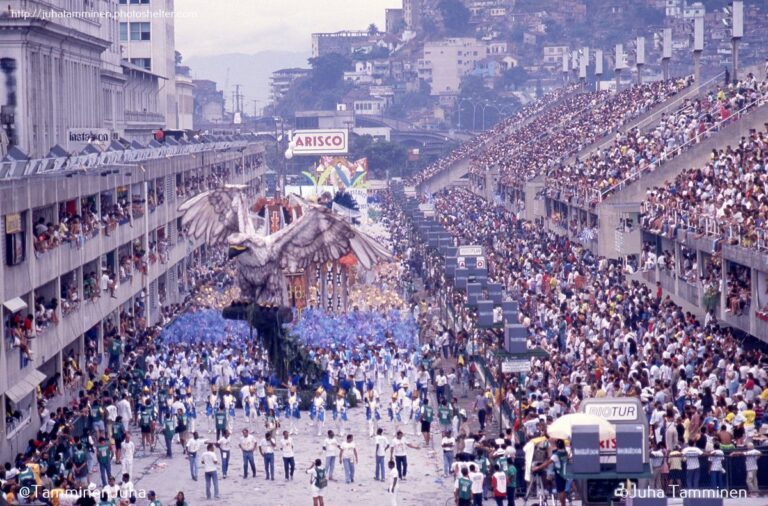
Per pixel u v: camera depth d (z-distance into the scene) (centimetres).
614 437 4241
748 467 4881
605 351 7112
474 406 7288
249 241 6419
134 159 10094
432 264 12394
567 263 10306
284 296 6612
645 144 12344
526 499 5128
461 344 8488
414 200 19938
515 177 17362
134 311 9925
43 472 5031
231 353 7975
